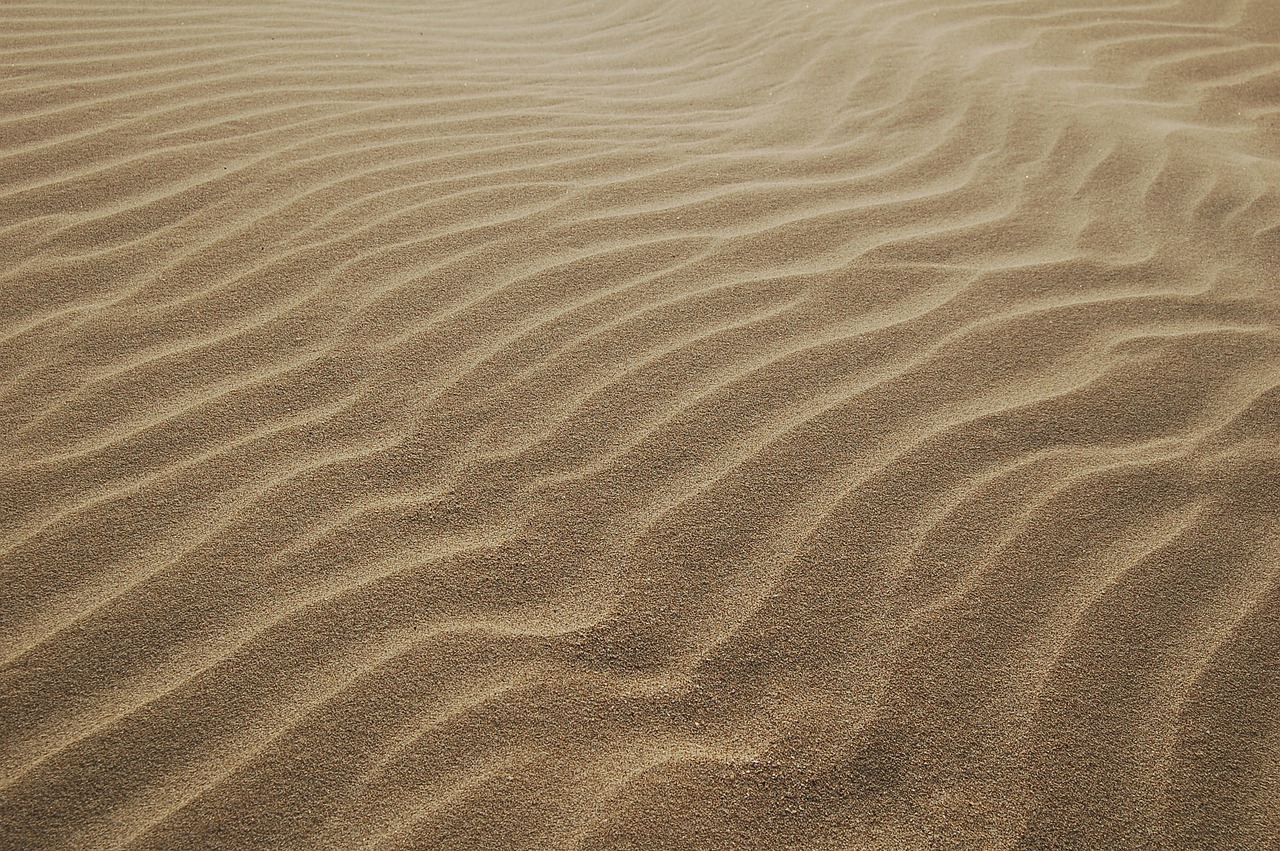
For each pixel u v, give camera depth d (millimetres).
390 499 1763
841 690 1496
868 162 3098
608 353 2156
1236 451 1955
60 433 1827
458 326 2213
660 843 1291
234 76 3328
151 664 1457
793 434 1958
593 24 4719
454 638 1531
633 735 1417
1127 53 4008
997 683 1513
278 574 1607
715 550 1709
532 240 2559
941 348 2221
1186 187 2947
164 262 2328
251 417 1912
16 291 2174
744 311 2318
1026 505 1812
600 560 1682
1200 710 1482
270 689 1438
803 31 4281
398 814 1303
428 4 4828
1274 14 4391
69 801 1284
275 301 2240
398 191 2738
